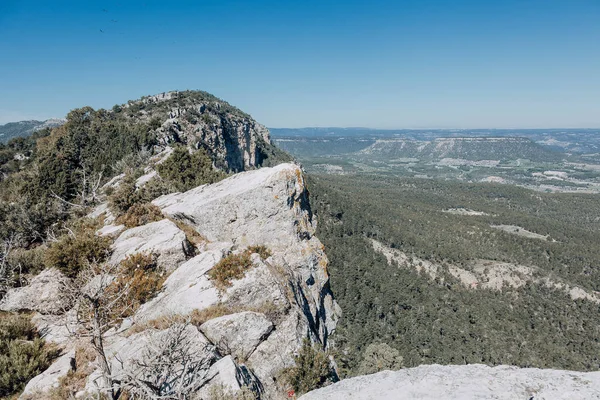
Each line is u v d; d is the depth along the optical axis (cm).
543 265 13038
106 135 7244
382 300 8938
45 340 1222
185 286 1294
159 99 13700
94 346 866
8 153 8381
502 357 8112
